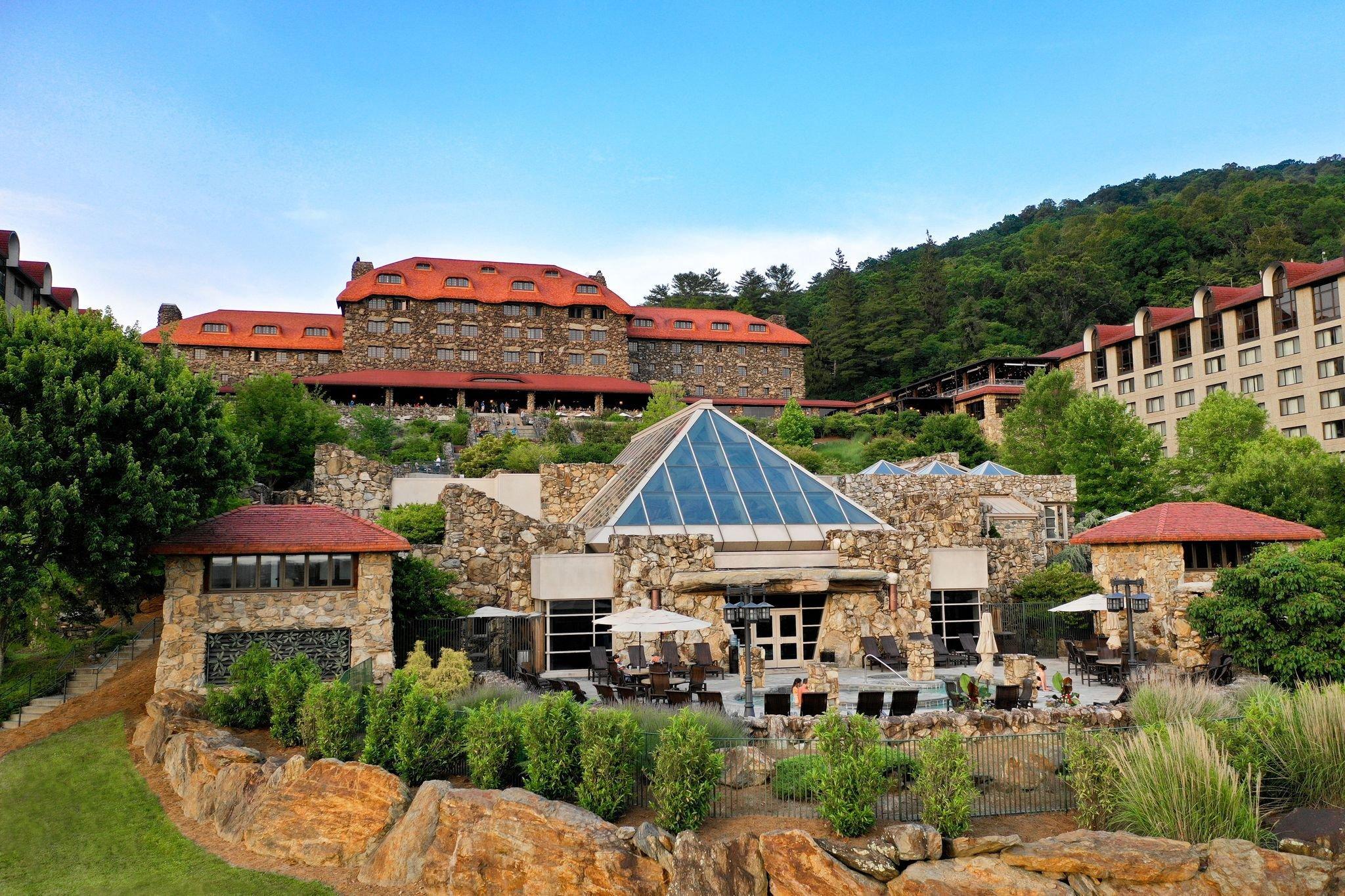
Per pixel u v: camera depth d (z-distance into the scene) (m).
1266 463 49.06
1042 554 41.44
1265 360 83.19
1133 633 29.11
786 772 15.02
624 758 14.77
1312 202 139.25
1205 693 17.59
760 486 35.44
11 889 15.43
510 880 13.80
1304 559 24.44
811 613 32.28
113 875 15.78
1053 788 14.70
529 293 103.69
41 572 20.44
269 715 20.59
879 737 14.70
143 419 22.34
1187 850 12.18
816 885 12.51
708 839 13.17
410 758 16.27
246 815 16.78
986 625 25.41
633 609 25.89
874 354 133.25
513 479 41.75
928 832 12.65
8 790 18.97
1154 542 30.69
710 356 114.38
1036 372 84.62
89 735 21.47
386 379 91.00
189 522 22.64
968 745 15.16
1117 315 130.75
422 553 32.22
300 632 23.56
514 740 15.96
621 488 36.47
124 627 30.58
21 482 19.86
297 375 98.69
